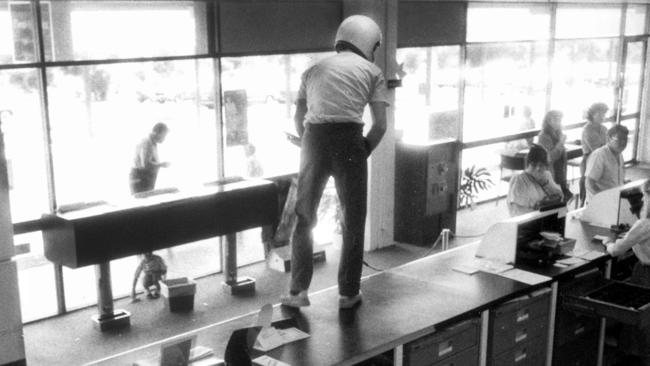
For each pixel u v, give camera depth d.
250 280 7.46
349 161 3.41
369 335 3.39
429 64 9.64
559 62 11.77
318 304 3.79
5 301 3.14
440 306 3.80
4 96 6.36
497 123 10.88
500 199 11.15
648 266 4.69
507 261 4.60
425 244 9.04
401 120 9.41
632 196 5.61
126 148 7.31
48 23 6.21
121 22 6.52
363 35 3.43
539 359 4.38
